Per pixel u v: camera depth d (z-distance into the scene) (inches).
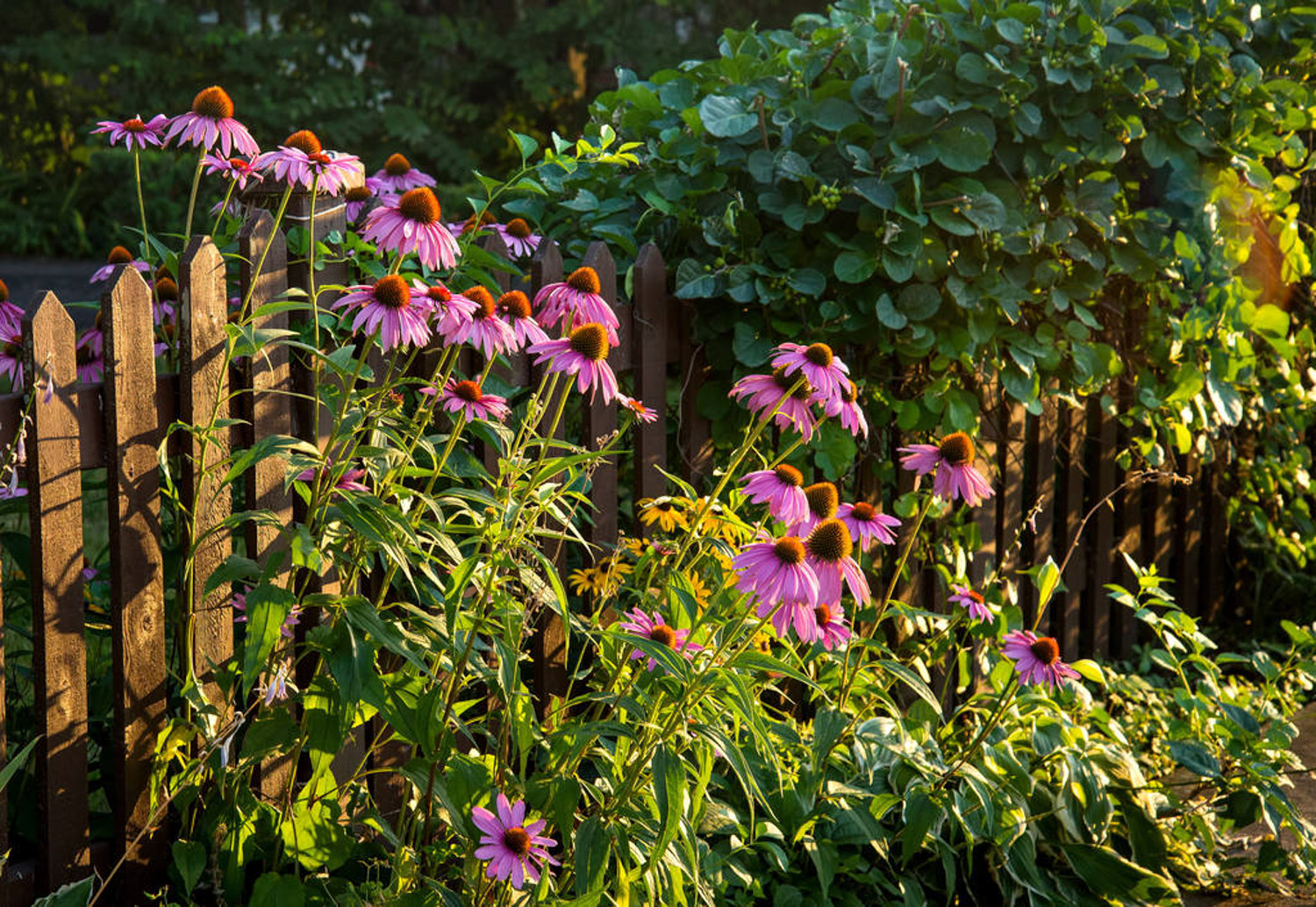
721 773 106.7
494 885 87.4
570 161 131.3
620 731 83.1
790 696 127.0
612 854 89.0
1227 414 154.6
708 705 85.7
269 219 93.0
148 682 89.7
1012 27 127.0
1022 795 109.5
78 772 87.1
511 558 87.9
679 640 88.9
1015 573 149.7
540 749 102.8
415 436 91.8
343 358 87.0
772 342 125.7
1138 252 142.3
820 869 102.1
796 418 94.3
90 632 103.0
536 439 94.0
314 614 96.3
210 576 90.4
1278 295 168.1
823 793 106.3
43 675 84.5
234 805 86.7
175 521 92.3
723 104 127.3
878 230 123.3
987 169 132.3
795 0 529.3
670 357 124.8
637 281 118.6
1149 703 142.3
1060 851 112.6
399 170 131.8
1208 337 153.3
